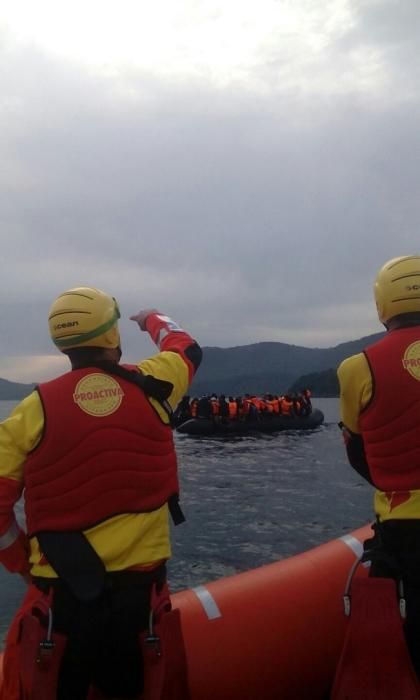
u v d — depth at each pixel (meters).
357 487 15.48
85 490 2.18
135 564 2.18
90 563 2.13
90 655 2.13
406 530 2.34
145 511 2.22
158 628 2.16
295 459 21.62
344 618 3.14
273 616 3.04
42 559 2.21
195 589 3.18
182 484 16.30
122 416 2.24
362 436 2.52
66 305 2.36
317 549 3.52
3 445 2.21
